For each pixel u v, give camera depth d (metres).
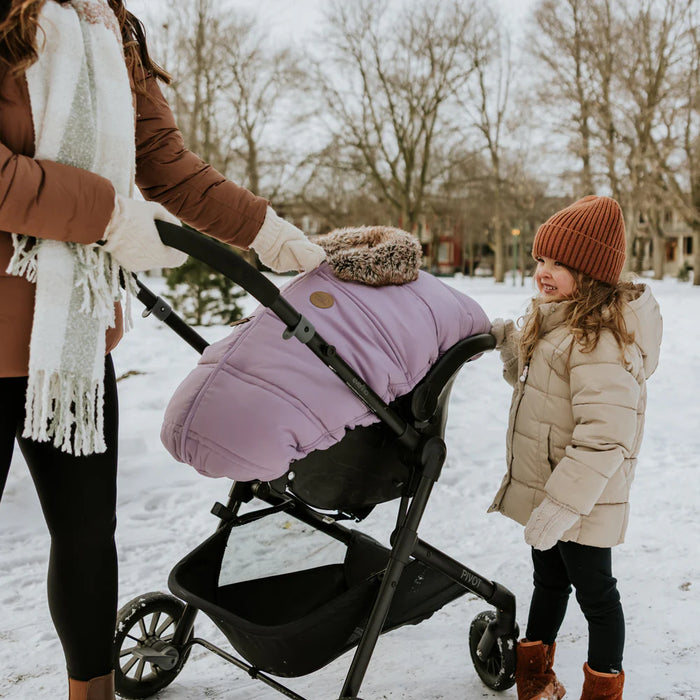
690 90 27.86
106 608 1.68
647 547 3.27
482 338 2.08
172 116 1.92
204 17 25.81
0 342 1.45
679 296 19.56
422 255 2.12
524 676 2.17
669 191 29.41
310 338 1.74
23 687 2.25
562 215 2.18
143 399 5.95
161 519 3.71
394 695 2.22
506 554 3.28
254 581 2.18
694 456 4.69
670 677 2.26
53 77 1.44
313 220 38.84
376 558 2.33
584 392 2.00
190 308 10.99
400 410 1.98
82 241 1.44
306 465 1.90
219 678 2.32
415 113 34.12
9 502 3.73
